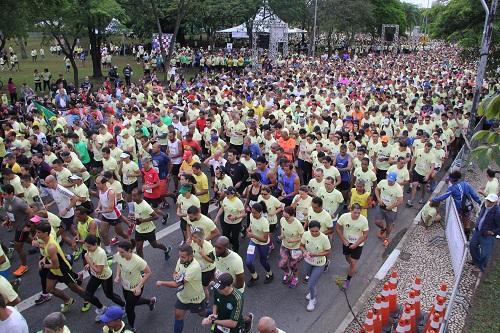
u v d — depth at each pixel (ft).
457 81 103.96
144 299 26.45
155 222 40.34
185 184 31.45
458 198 36.40
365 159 38.40
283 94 71.51
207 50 163.63
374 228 40.63
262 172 37.01
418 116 58.39
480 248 32.19
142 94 70.03
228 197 31.73
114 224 32.99
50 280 26.14
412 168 45.47
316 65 125.59
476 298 29.73
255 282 31.12
